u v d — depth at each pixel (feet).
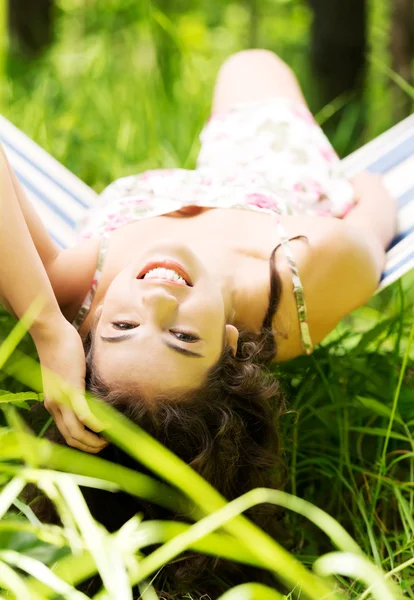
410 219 8.21
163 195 7.92
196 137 11.91
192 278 6.18
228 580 6.48
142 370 5.98
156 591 6.22
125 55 14.52
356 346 8.21
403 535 6.63
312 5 13.42
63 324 6.19
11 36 14.57
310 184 8.31
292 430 7.45
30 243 6.20
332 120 13.57
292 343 7.35
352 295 7.36
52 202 8.54
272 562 4.85
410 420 7.59
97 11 15.74
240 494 6.52
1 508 4.77
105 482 5.30
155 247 6.22
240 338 6.77
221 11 19.95
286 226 7.39
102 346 6.13
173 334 6.07
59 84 13.33
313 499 7.31
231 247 7.25
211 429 6.21
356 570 4.50
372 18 16.10
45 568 4.60
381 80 15.53
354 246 7.26
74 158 11.88
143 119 12.37
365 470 7.03
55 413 6.01
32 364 6.27
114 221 7.59
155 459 5.22
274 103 8.99
